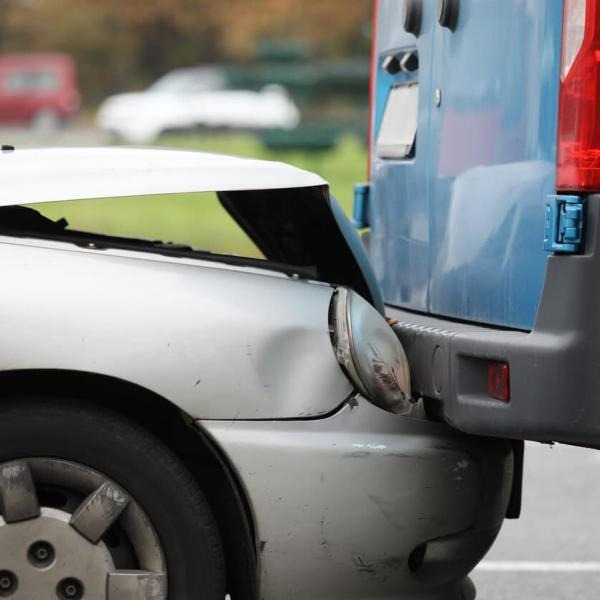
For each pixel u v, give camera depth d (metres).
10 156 10.27
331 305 9.80
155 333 9.40
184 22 168.75
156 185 9.74
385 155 13.26
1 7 173.50
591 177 9.06
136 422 9.59
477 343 9.56
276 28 163.25
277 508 9.47
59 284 9.41
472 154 10.93
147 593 9.44
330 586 9.62
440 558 9.85
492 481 10.07
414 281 12.33
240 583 9.80
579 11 9.12
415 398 10.51
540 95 9.84
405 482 9.66
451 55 11.38
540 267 9.85
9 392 9.62
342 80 132.25
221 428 9.43
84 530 9.39
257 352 9.52
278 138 94.00
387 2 13.48
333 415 9.61
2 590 9.39
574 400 9.02
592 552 16.39
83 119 160.75
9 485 9.38
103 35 172.25
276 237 11.40
